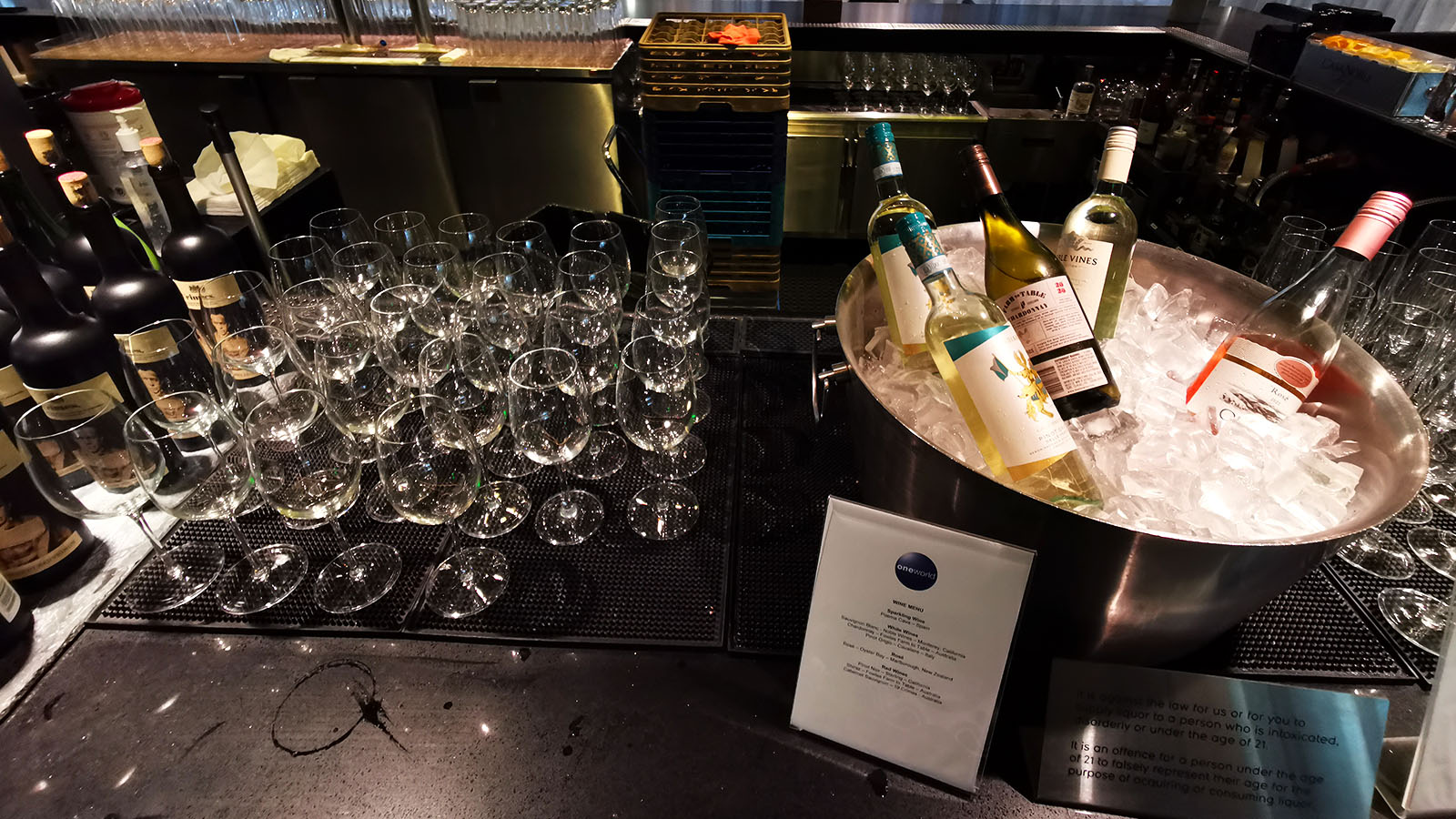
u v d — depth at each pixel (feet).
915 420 2.88
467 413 3.65
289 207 5.71
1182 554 1.93
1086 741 2.36
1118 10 10.54
